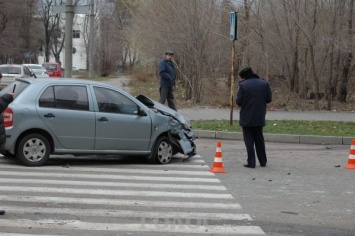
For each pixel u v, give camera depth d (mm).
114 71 70312
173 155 12500
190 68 24703
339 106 24234
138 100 11734
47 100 10805
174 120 11875
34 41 76250
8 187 8891
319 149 14695
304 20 23453
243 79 11617
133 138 11352
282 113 21875
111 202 8141
